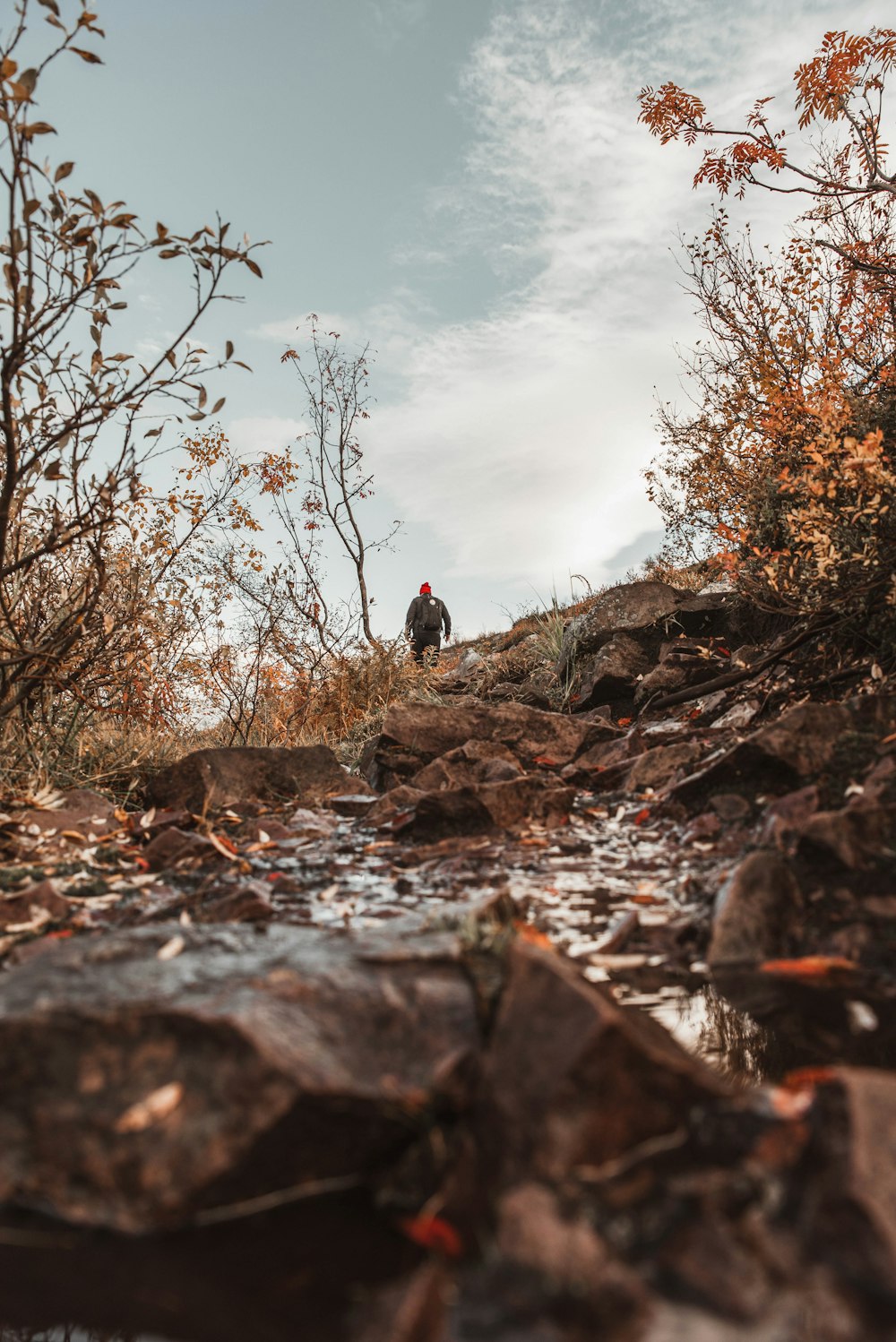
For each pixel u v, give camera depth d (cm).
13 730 520
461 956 200
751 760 361
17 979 197
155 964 203
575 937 272
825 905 258
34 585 537
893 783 299
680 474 797
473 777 491
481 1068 168
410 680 956
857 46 604
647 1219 132
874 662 465
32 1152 155
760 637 692
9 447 419
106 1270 142
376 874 356
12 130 357
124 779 539
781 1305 115
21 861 365
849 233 765
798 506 604
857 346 724
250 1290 136
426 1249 138
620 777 471
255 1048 158
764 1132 146
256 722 805
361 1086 159
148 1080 161
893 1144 134
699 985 235
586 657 800
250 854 393
